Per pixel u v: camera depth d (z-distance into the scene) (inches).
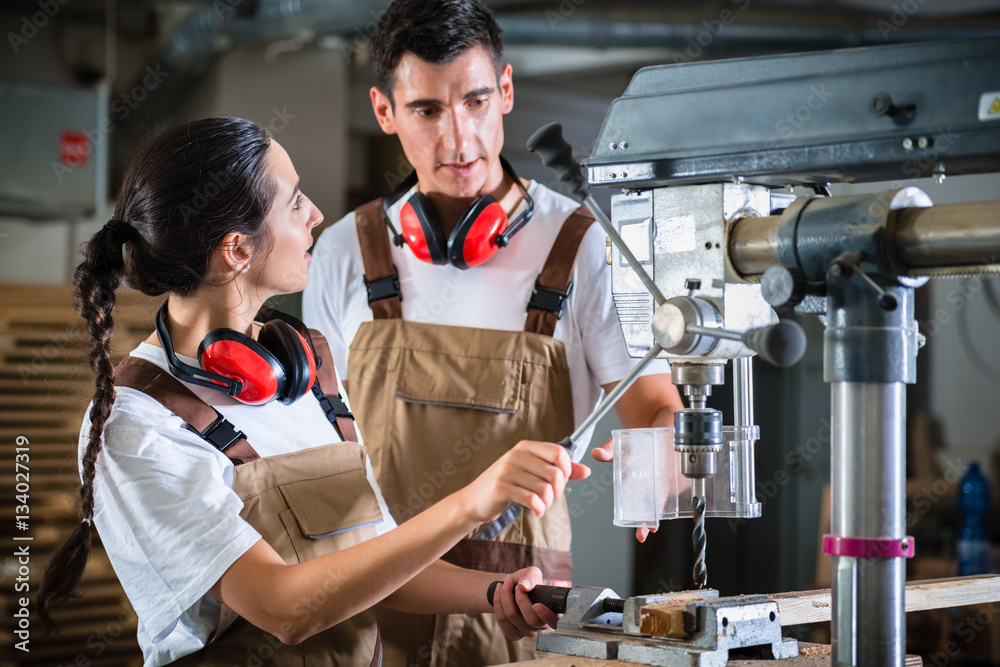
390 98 70.3
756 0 155.3
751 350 45.0
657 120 44.8
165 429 51.4
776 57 42.3
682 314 41.4
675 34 160.6
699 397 45.9
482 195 72.1
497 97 69.7
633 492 48.9
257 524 53.4
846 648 37.7
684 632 44.4
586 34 165.0
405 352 72.6
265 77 208.8
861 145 39.4
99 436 49.6
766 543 168.7
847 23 155.0
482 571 66.8
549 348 71.4
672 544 172.4
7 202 176.9
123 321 136.1
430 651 68.8
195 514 48.9
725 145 42.6
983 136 36.7
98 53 214.7
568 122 235.5
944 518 169.2
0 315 154.5
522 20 167.8
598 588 50.8
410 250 73.9
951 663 141.2
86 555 49.6
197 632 52.5
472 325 73.1
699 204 44.4
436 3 66.4
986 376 200.2
